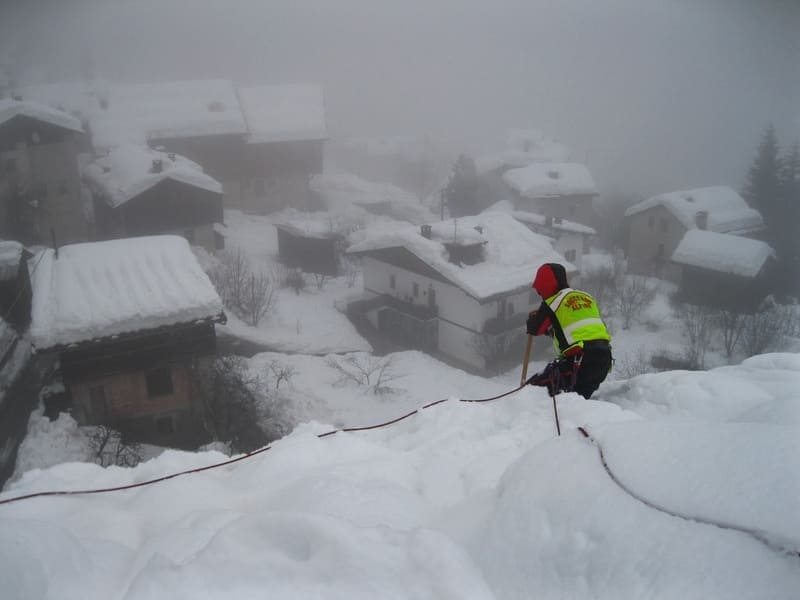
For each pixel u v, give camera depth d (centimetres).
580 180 4722
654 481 195
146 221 3422
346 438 369
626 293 3262
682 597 159
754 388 414
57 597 191
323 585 188
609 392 480
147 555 229
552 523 202
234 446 1997
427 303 2956
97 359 1842
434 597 185
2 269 1977
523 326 2844
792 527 162
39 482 340
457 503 268
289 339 2812
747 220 3900
